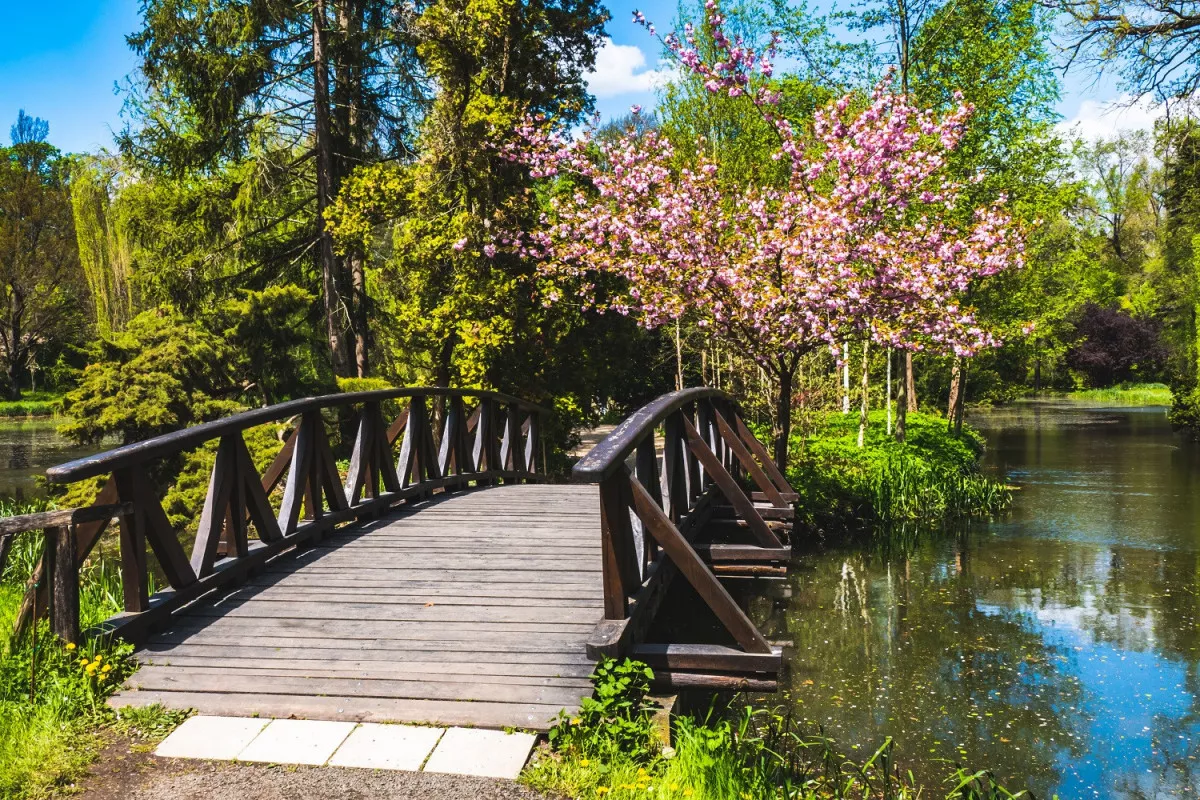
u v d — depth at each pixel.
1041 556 10.62
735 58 10.98
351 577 5.34
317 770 3.11
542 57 14.40
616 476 4.09
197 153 15.30
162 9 13.88
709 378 18.22
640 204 11.94
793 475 12.68
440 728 3.41
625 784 3.05
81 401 11.09
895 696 6.20
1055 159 16.80
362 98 15.64
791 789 3.76
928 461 15.16
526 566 5.53
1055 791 4.83
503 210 13.41
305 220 17.19
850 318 10.81
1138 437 24.72
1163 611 8.34
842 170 10.62
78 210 23.16
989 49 15.32
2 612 5.14
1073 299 24.09
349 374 15.48
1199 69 9.74
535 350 14.16
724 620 3.97
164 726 3.43
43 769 3.09
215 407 11.46
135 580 4.31
